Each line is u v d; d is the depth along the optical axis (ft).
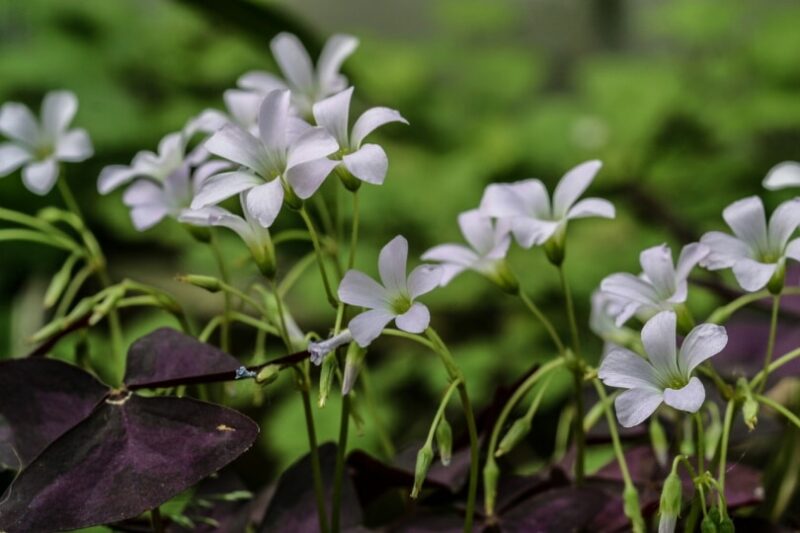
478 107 5.88
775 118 5.27
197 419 1.64
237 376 1.63
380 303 1.63
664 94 5.40
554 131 5.33
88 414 1.65
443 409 1.65
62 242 1.92
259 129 1.65
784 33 5.77
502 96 5.92
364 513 1.90
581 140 5.16
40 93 5.19
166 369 1.68
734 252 1.67
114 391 1.66
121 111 4.96
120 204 4.70
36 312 4.04
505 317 4.64
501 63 6.11
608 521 1.77
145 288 1.77
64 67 5.12
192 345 1.69
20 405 1.69
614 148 5.16
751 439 1.81
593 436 1.88
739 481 1.79
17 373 1.69
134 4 6.04
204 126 1.84
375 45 6.19
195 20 5.48
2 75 5.07
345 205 3.09
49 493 1.61
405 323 1.60
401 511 1.97
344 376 1.63
